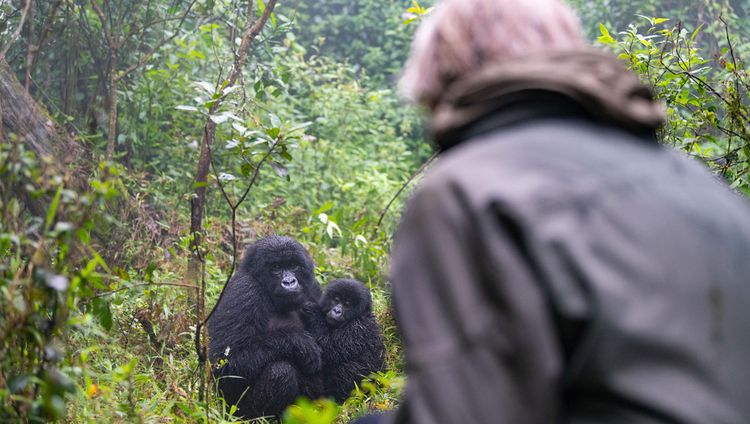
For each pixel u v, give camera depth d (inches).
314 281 277.6
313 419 81.4
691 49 238.2
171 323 245.1
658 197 69.4
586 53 73.9
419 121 533.3
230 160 382.6
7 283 123.3
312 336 265.4
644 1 529.0
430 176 71.7
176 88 374.0
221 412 224.1
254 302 253.0
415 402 66.5
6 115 259.0
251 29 274.7
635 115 73.2
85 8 343.0
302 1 596.4
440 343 66.1
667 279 66.2
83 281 128.0
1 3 302.0
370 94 492.4
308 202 395.2
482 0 78.4
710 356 65.9
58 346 142.6
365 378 261.4
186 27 379.2
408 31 580.4
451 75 78.4
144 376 183.9
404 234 71.5
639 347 64.7
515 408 63.6
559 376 64.2
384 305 296.5
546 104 73.4
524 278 64.6
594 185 68.2
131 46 359.9
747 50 476.1
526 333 63.8
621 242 66.4
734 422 65.7
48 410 116.2
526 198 66.3
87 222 130.3
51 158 134.6
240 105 286.5
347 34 598.9
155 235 309.0
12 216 134.4
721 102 238.1
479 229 66.1
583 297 64.9
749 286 70.0
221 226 329.4
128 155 356.5
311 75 479.5
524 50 76.0
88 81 363.6
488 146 71.2
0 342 124.0
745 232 72.0
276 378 248.4
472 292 66.0
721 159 241.9
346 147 459.2
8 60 328.5
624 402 64.7
